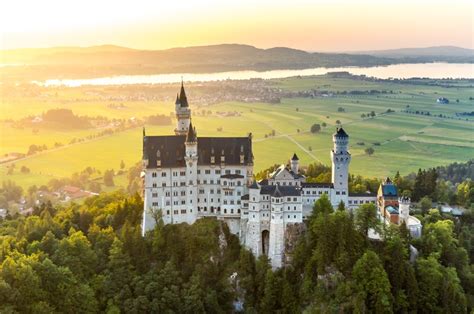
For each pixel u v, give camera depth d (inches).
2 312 7849.4
